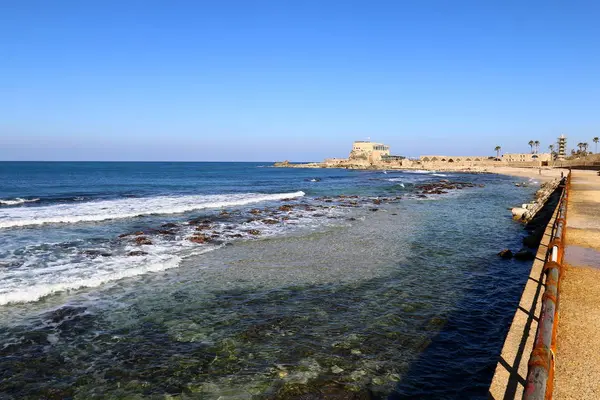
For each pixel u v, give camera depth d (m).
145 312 9.20
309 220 23.61
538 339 3.22
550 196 31.58
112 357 7.18
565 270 8.16
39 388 6.24
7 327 8.30
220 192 43.34
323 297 10.27
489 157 171.12
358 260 14.04
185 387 6.27
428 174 107.94
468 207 30.83
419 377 6.56
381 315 9.11
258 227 20.91
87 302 9.77
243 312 9.24
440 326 8.55
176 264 13.32
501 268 13.16
